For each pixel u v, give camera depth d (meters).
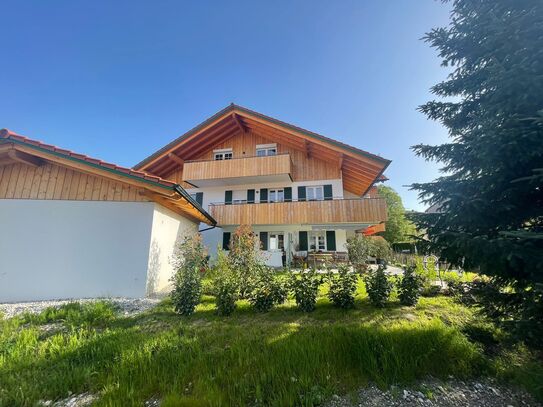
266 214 14.95
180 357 3.19
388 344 3.29
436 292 6.68
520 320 2.88
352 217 13.98
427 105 4.86
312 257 13.95
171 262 8.78
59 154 6.89
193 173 16.77
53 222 7.30
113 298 6.77
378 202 13.91
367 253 13.43
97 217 7.40
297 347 3.29
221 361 3.10
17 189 7.45
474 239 3.13
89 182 7.60
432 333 3.61
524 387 2.76
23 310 5.52
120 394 2.55
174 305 5.73
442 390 2.74
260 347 3.45
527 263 2.86
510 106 3.34
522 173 3.43
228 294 5.19
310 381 2.69
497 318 3.69
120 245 7.27
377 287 5.59
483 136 3.33
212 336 3.93
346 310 5.28
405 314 4.93
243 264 7.33
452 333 3.65
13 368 3.04
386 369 2.93
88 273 7.08
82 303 5.93
